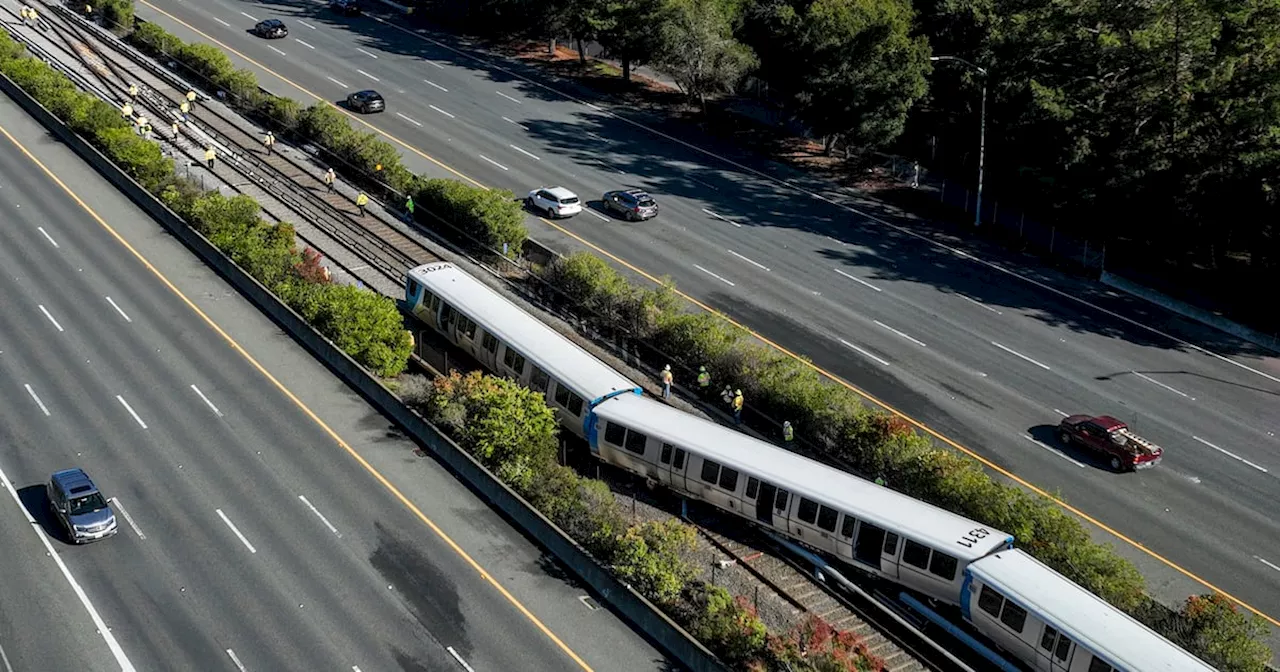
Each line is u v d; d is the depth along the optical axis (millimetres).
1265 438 51500
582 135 84188
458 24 107875
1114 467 48594
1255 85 63688
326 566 39656
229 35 99812
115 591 37938
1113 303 64312
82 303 56031
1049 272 67688
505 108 88438
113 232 63375
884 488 41469
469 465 44750
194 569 39125
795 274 65062
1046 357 57719
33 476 43594
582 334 57062
